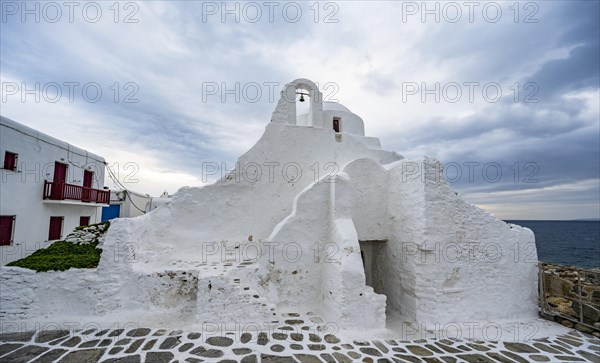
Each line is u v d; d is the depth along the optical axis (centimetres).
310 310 806
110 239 741
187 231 927
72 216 1492
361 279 708
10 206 1094
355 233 771
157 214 915
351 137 1110
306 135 1048
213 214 952
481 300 803
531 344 665
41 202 1253
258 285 779
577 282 812
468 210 832
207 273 723
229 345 585
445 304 773
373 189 948
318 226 848
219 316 679
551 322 810
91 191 1537
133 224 803
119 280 725
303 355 561
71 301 698
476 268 814
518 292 844
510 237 859
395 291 883
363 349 603
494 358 593
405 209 859
